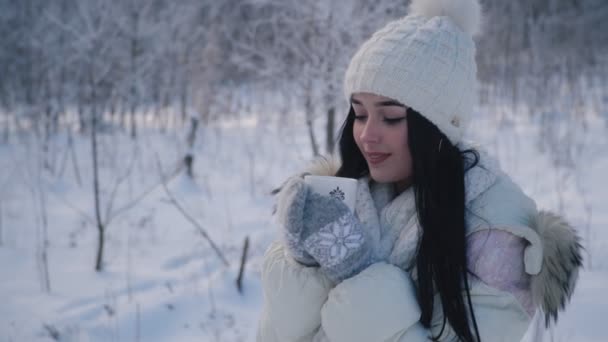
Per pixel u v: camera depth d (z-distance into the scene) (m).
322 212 1.20
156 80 9.48
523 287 1.16
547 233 1.17
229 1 8.32
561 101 8.84
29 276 4.09
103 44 7.87
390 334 1.15
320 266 1.26
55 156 7.61
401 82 1.20
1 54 9.70
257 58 5.91
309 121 4.85
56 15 8.69
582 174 5.71
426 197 1.21
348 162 1.47
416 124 1.23
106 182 6.73
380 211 1.38
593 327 2.79
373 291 1.16
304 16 4.84
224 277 3.84
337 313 1.18
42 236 5.01
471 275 1.16
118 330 3.19
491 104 9.35
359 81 1.25
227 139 8.43
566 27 12.46
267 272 1.33
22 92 9.47
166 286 3.80
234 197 5.97
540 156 6.54
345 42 4.68
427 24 1.25
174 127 9.31
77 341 3.06
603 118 8.24
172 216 5.49
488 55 9.56
